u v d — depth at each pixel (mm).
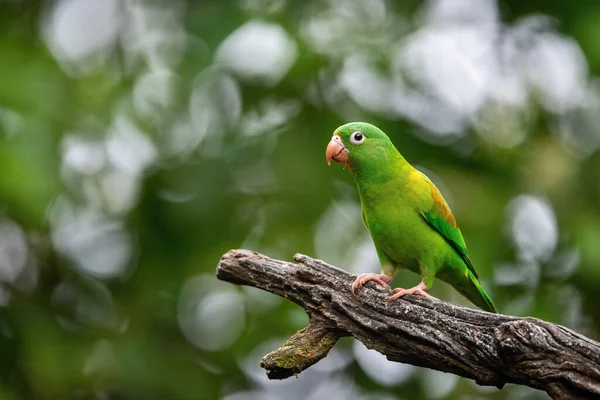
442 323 7664
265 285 8531
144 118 13539
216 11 13477
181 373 13180
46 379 12812
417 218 9961
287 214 13688
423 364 7891
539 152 14156
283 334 13500
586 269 12938
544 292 13617
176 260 13547
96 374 13055
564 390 6762
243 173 13539
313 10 13961
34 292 13734
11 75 12758
